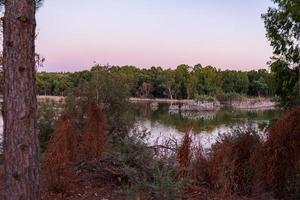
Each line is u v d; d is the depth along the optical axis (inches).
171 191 222.4
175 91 4421.8
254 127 341.1
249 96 4352.9
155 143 339.6
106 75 629.6
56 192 238.2
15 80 167.8
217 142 311.6
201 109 2578.7
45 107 514.6
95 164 277.7
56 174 242.2
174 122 1040.2
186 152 262.2
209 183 257.6
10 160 169.3
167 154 267.7
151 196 224.4
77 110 533.6
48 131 461.7
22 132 168.4
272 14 1222.3
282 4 1188.5
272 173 257.1
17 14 167.6
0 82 435.8
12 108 168.1
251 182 259.9
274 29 1222.9
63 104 566.6
